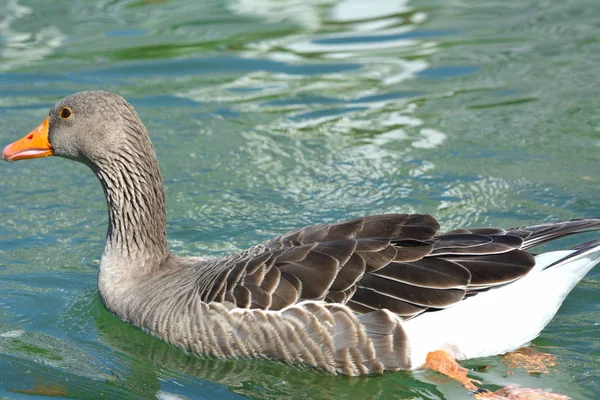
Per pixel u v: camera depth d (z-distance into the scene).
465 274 9.88
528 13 24.16
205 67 21.11
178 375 10.62
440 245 10.20
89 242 14.20
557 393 9.76
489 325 9.92
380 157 16.59
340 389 10.12
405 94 19.33
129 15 24.77
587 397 9.68
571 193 14.87
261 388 10.26
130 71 20.89
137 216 11.42
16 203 15.53
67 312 12.16
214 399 10.09
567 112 17.94
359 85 19.91
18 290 12.70
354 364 9.88
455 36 22.52
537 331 10.12
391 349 9.78
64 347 11.29
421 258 10.02
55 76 20.56
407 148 16.91
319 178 15.91
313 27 23.66
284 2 25.72
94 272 13.30
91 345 11.32
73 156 11.73
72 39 22.91
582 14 23.70
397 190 15.30
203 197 15.34
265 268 10.16
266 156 16.84
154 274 11.46
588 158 16.06
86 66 21.17
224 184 15.80
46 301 12.45
